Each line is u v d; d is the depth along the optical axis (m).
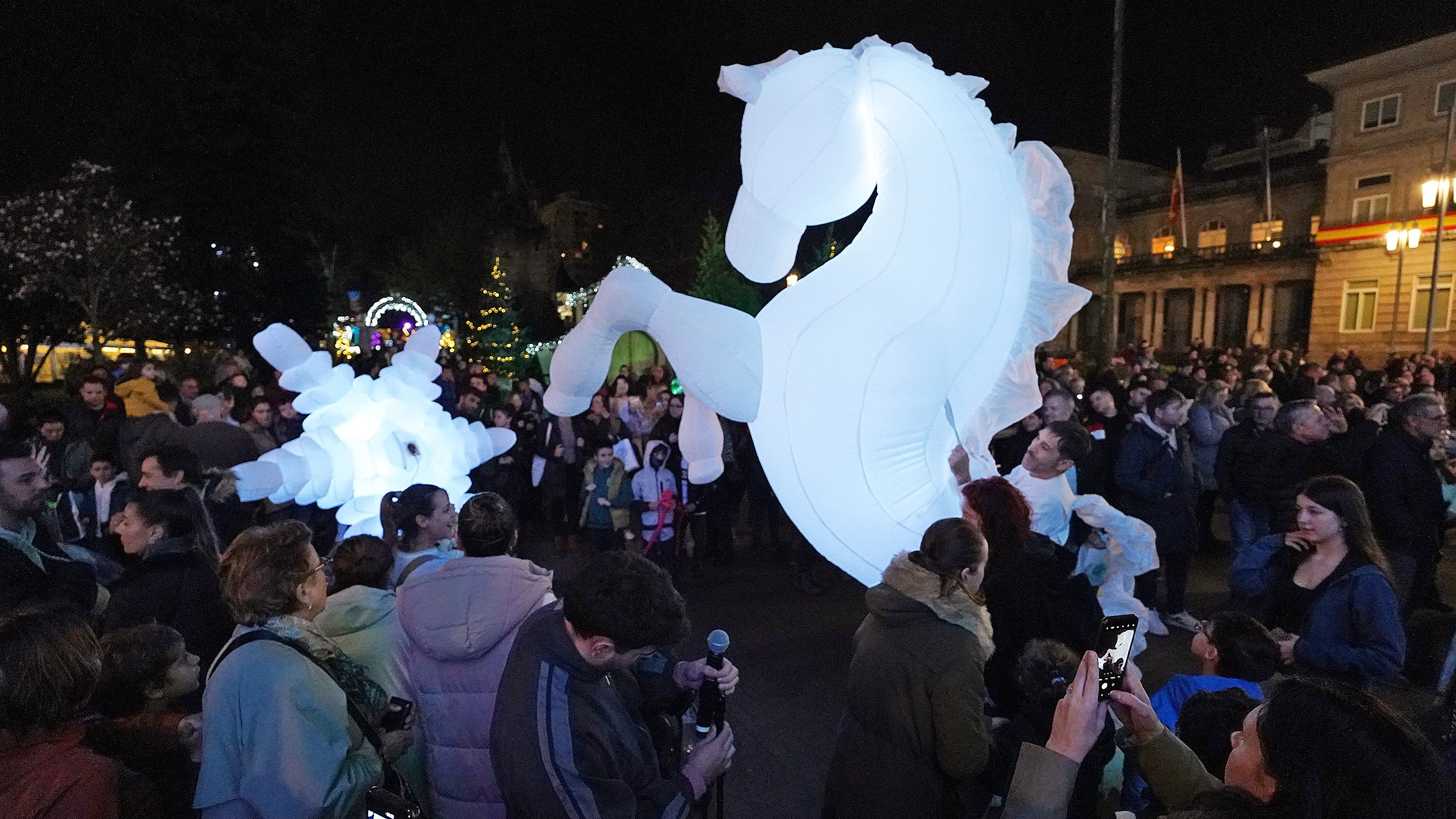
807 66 3.59
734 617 5.86
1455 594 6.28
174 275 19.28
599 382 3.73
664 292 3.54
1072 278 41.41
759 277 3.76
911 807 2.22
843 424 3.46
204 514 2.82
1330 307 29.50
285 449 3.61
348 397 3.83
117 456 5.17
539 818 1.55
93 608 3.08
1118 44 14.08
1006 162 3.73
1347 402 7.52
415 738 2.22
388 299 23.23
